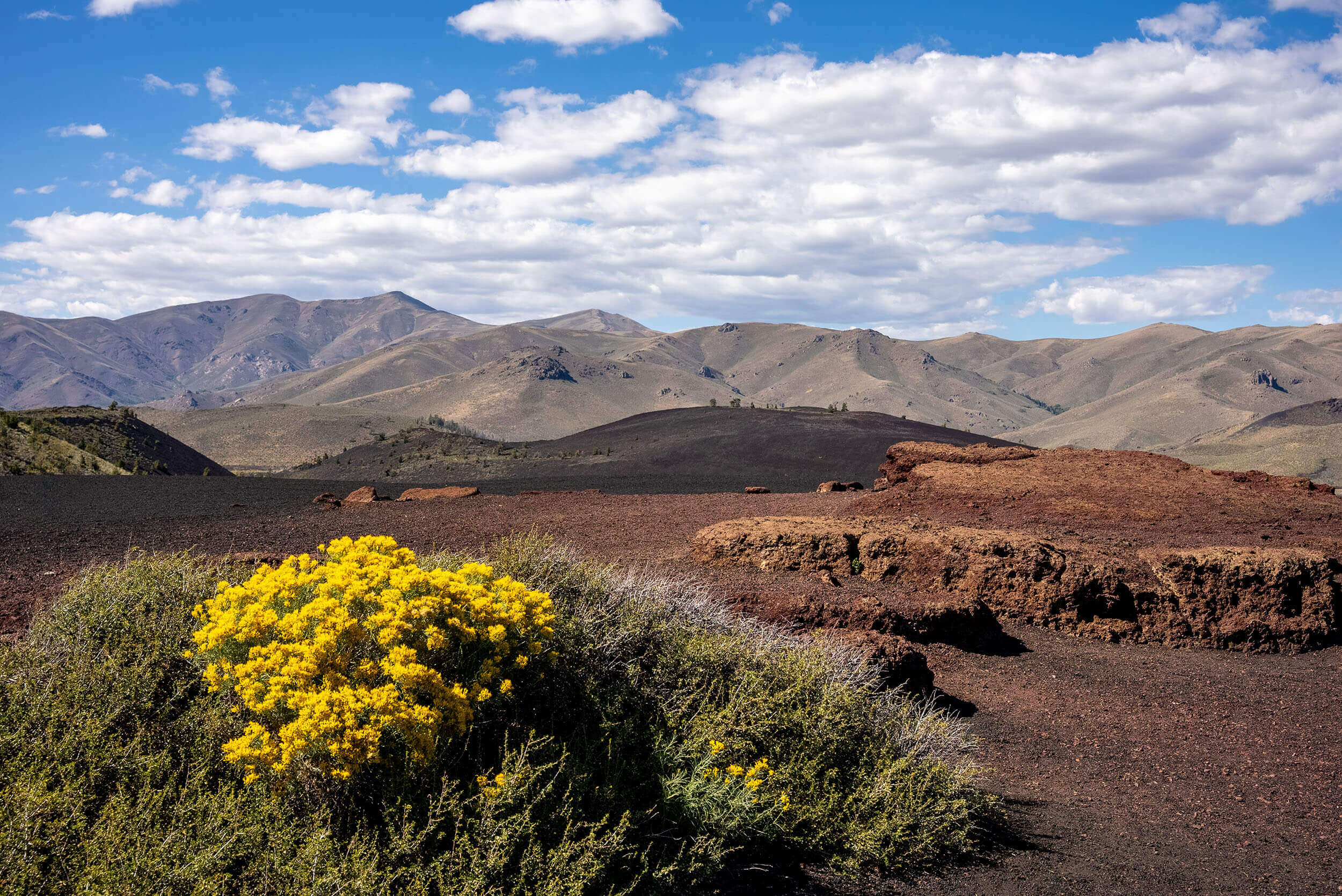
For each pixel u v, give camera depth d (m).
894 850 4.18
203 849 2.73
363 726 3.12
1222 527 13.27
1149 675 8.73
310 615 3.40
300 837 2.95
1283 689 8.48
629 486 40.88
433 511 17.89
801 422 88.19
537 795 3.38
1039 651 9.27
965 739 6.36
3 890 2.54
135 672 3.55
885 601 9.02
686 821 3.84
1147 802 5.59
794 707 4.71
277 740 3.10
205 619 3.93
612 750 3.98
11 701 3.38
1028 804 5.36
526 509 18.06
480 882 2.85
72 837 2.80
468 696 3.47
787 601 8.44
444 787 3.14
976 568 10.45
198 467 64.56
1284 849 4.90
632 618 4.84
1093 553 10.74
